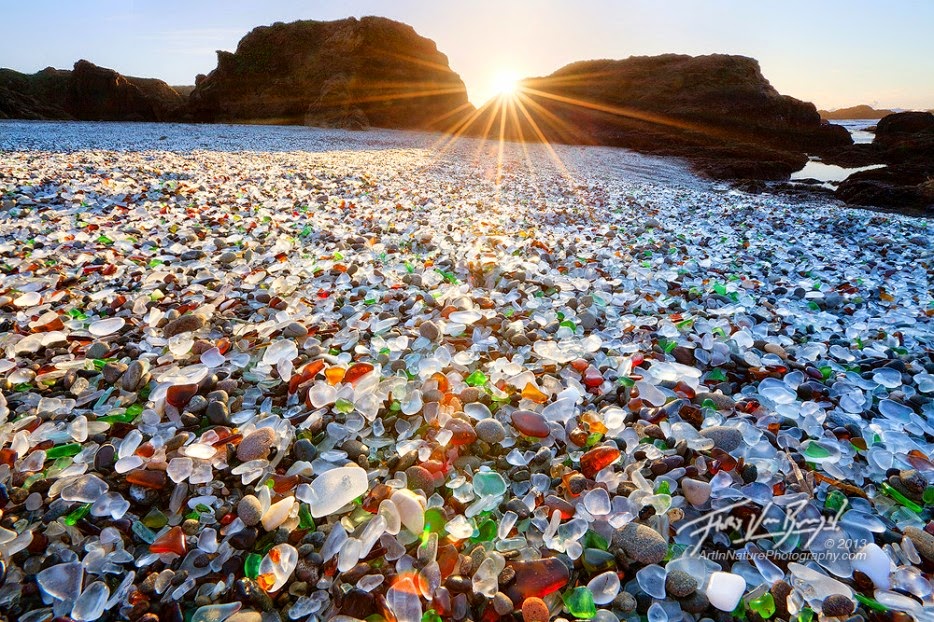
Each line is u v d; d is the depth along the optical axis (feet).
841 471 0.85
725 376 1.13
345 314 1.33
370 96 13.46
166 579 0.63
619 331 1.29
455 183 4.13
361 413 0.91
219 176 3.31
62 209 2.19
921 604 0.63
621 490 0.77
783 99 15.20
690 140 12.45
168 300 1.35
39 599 0.60
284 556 0.65
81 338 1.13
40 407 0.89
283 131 10.30
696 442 0.87
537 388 0.99
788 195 6.12
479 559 0.66
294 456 0.83
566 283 1.61
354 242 1.95
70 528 0.68
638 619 0.63
